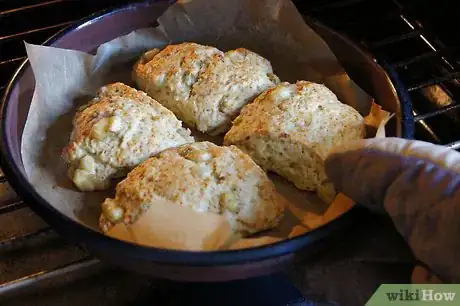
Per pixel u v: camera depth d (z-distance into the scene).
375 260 0.48
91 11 0.70
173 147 0.56
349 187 0.48
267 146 0.56
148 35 0.63
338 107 0.57
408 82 0.66
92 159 0.56
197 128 0.60
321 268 0.49
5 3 0.69
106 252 0.47
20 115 0.56
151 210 0.51
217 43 0.64
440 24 0.68
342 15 0.71
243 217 0.52
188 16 0.63
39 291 0.52
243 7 0.62
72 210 0.55
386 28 0.70
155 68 0.61
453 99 0.65
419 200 0.45
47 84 0.58
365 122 0.57
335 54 0.60
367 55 0.58
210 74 0.60
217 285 0.52
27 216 0.57
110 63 0.62
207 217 0.51
